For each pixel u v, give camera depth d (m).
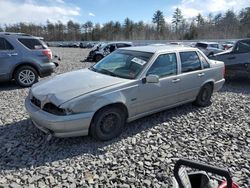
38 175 3.25
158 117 5.35
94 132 4.02
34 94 4.17
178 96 5.31
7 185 3.04
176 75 5.17
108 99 4.00
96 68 5.11
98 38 94.06
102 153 3.82
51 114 3.77
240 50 8.92
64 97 3.80
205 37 75.00
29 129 4.60
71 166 3.46
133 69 4.66
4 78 7.83
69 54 28.23
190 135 4.54
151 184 3.14
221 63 6.50
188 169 2.62
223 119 5.39
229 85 9.22
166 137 4.42
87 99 3.82
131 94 4.33
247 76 8.81
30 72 8.23
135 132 4.57
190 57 5.61
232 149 4.05
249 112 5.91
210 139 4.40
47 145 4.02
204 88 6.04
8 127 4.69
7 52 7.74
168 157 3.76
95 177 3.24
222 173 1.78
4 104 6.14
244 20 73.94
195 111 5.84
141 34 86.25
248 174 3.39
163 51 5.03
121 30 93.62
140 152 3.88
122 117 4.34
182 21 84.38
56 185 3.07
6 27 82.00
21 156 3.70
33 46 8.29
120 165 3.52
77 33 96.81
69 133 3.79
